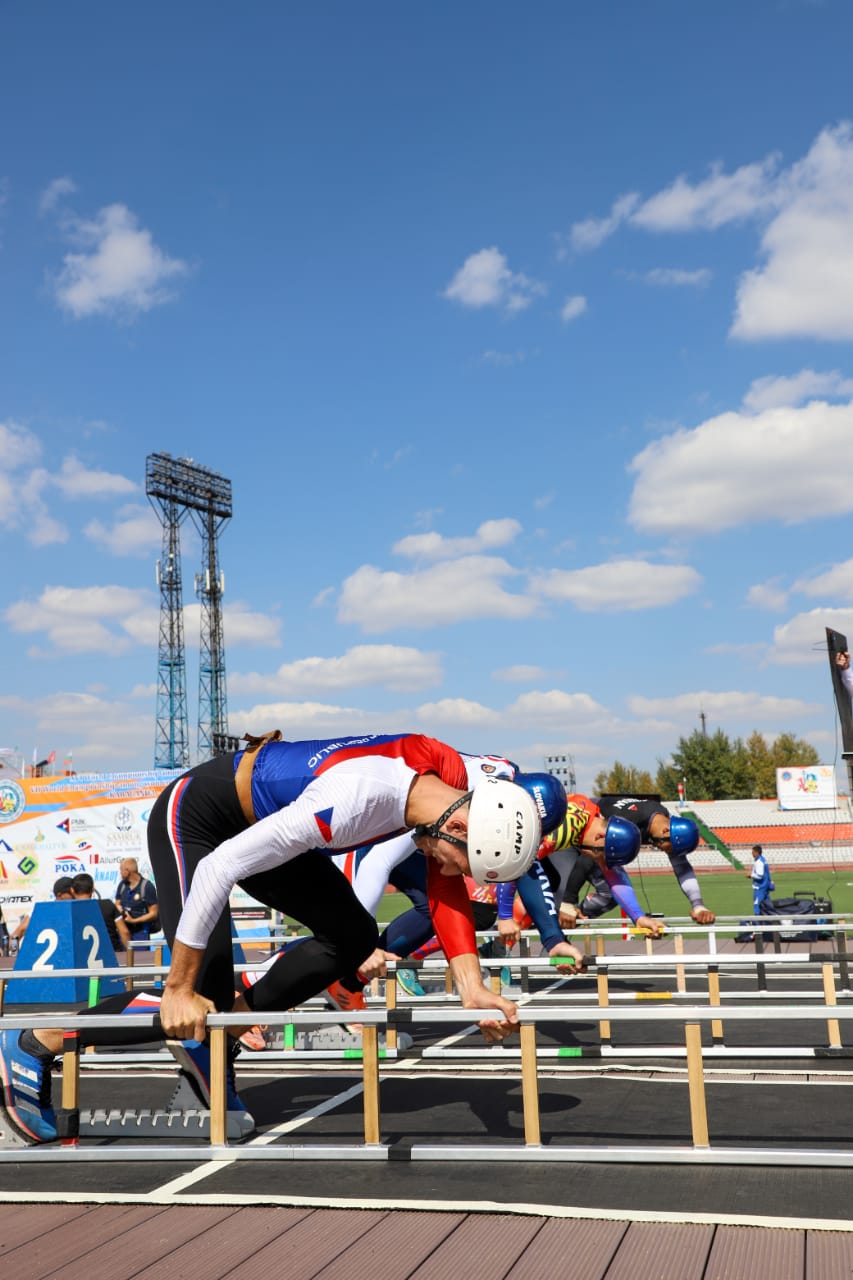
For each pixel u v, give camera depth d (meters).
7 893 22.41
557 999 8.98
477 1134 4.24
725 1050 6.10
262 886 4.31
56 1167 3.90
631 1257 2.79
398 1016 3.85
